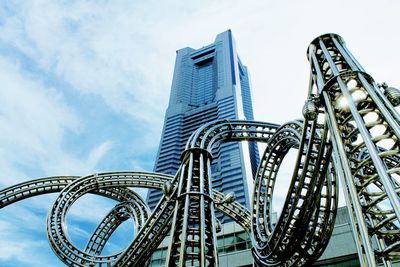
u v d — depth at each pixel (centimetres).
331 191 2312
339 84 1383
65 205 3906
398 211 925
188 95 16950
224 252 3894
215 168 12119
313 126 1812
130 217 4444
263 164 3188
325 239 2441
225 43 18950
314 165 2112
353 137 1491
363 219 1093
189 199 2291
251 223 3025
